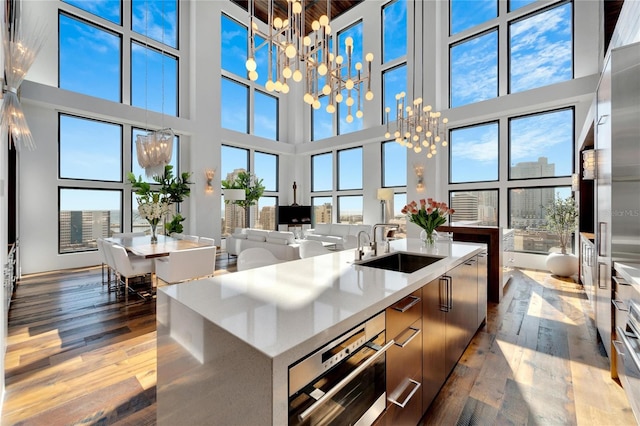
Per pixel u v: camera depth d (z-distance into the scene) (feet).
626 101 7.19
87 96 19.74
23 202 17.98
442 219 9.91
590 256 12.50
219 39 27.30
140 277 17.29
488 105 20.97
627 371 6.16
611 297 7.38
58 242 19.40
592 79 17.15
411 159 24.82
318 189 33.73
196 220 25.58
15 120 7.99
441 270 6.56
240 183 28.22
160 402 4.66
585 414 6.10
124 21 22.35
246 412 3.12
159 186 23.84
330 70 8.36
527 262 20.20
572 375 7.44
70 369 7.64
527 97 19.35
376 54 28.02
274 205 33.73
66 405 6.28
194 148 25.71
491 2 21.91
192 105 25.72
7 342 9.13
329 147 30.78
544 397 6.63
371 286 5.13
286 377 2.94
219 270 19.07
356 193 30.14
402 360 5.01
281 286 5.15
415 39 24.63
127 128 22.53
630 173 7.19
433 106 23.52
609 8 14.89
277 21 7.39
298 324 3.51
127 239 17.21
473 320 9.02
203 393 3.78
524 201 20.63
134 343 9.08
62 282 16.11
